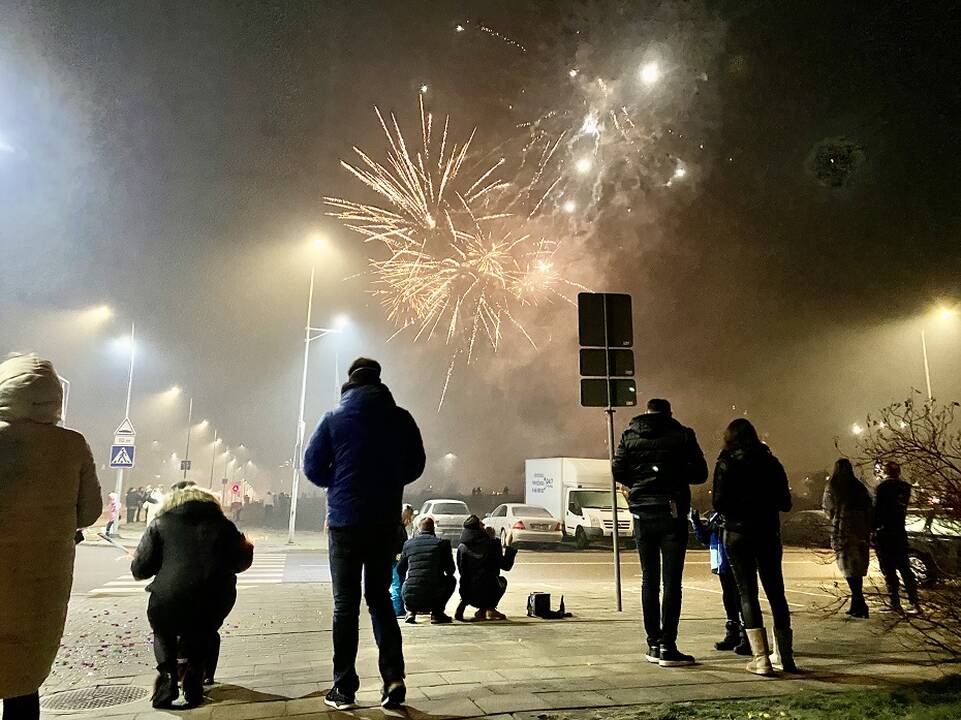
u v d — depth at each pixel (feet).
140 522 123.54
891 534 23.63
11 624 11.06
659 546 19.74
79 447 12.40
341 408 15.31
